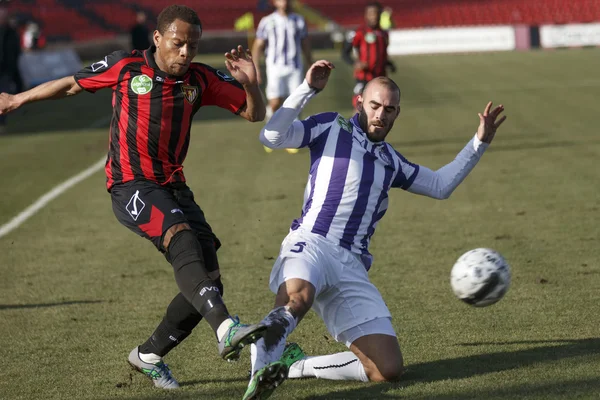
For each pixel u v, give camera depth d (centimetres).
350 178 998
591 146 2988
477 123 3738
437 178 1070
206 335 1232
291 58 2931
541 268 1536
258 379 812
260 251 1745
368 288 1007
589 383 946
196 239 945
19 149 3403
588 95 4634
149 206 959
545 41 8719
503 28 8750
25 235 1972
